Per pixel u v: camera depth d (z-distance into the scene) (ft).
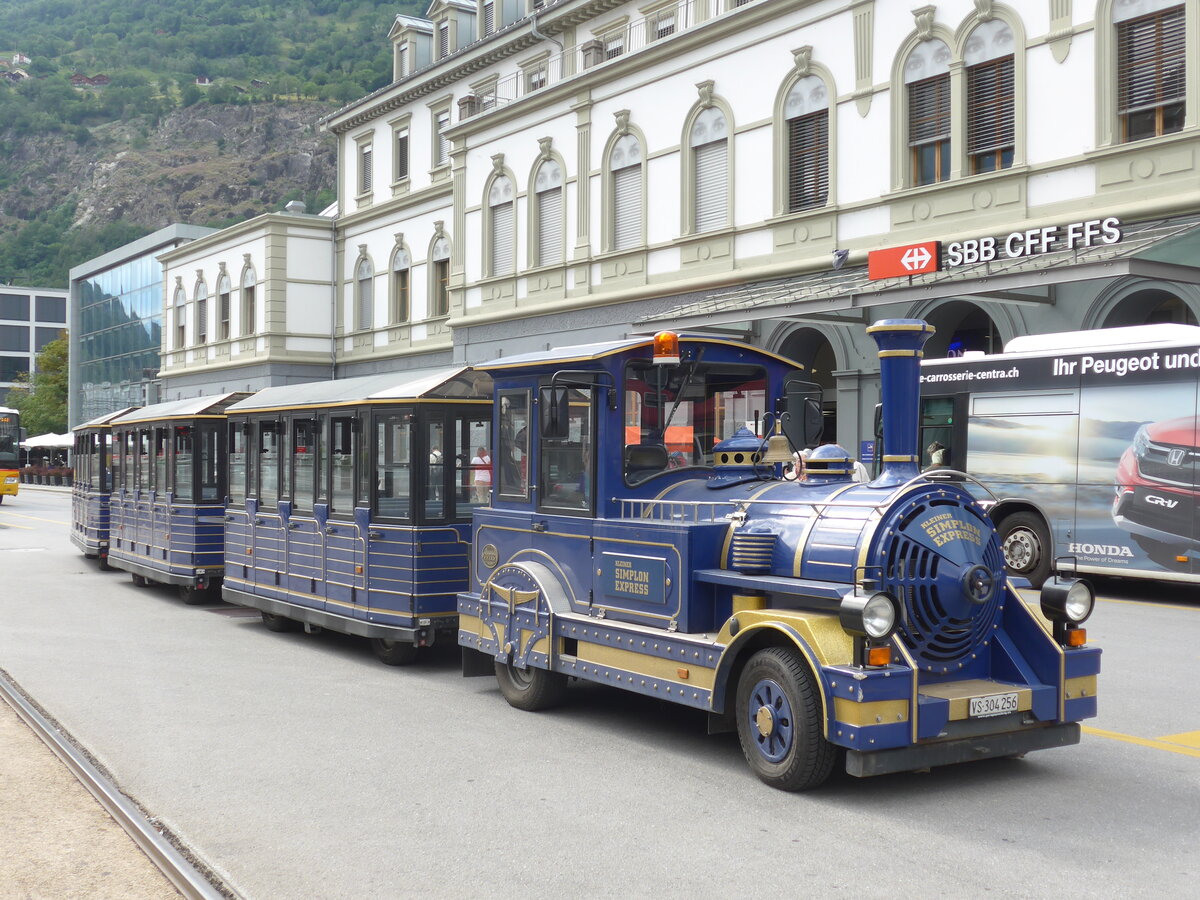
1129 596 47.91
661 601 22.65
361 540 33.30
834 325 68.08
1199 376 43.60
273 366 135.64
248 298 143.33
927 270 59.21
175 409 49.80
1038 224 57.52
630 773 21.33
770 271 71.41
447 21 124.47
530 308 91.09
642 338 25.00
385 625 32.32
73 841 17.37
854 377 66.95
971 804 19.26
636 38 92.38
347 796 19.90
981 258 58.03
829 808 19.02
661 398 25.31
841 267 66.95
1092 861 16.51
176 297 164.04
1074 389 47.83
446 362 118.32
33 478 211.41
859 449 66.28
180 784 20.66
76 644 37.04
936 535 19.99
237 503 41.47
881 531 19.51
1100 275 48.78
